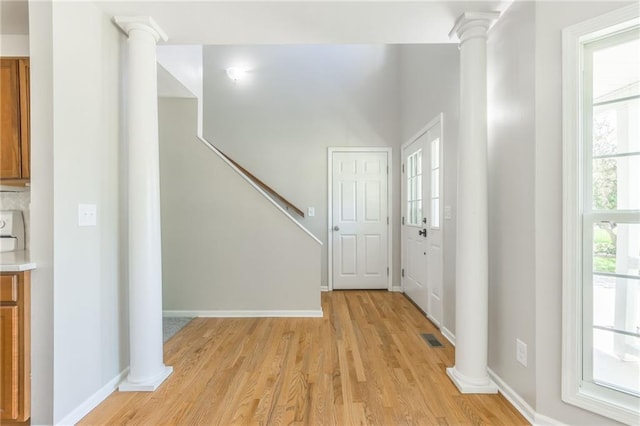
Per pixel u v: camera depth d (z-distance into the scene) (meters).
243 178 3.38
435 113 3.13
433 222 3.21
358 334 2.79
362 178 4.51
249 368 2.16
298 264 3.36
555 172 1.56
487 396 1.84
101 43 1.86
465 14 1.87
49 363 1.51
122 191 2.03
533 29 1.62
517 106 1.77
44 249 1.52
